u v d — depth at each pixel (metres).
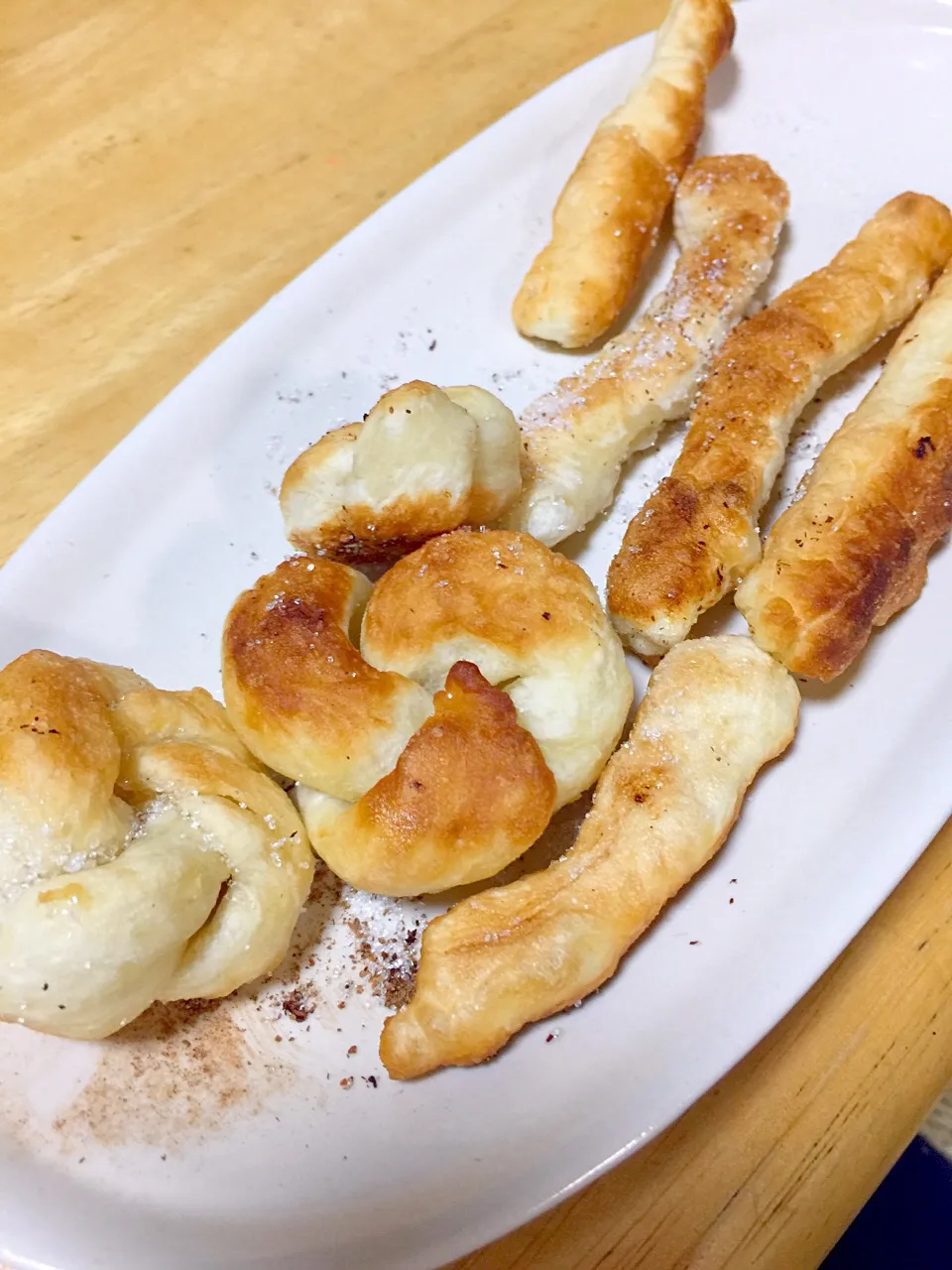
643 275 0.27
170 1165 0.18
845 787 0.20
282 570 0.21
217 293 0.28
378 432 0.21
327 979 0.20
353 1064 0.19
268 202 0.29
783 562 0.21
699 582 0.21
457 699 0.19
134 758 0.19
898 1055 0.19
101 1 0.32
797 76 0.29
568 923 0.18
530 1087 0.18
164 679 0.23
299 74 0.31
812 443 0.24
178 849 0.18
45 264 0.28
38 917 0.17
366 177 0.29
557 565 0.20
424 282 0.27
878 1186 0.19
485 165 0.28
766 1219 0.18
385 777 0.19
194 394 0.25
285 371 0.25
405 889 0.19
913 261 0.25
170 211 0.29
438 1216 0.17
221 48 0.31
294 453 0.25
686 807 0.19
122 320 0.27
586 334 0.25
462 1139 0.18
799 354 0.24
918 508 0.22
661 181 0.26
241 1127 0.19
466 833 0.18
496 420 0.22
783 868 0.20
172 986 0.19
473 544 0.20
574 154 0.28
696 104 0.27
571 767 0.20
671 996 0.19
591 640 0.20
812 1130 0.18
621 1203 0.18
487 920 0.19
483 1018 0.18
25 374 0.27
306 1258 0.17
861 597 0.20
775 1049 0.19
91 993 0.17
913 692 0.21
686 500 0.22
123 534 0.24
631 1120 0.17
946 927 0.20
